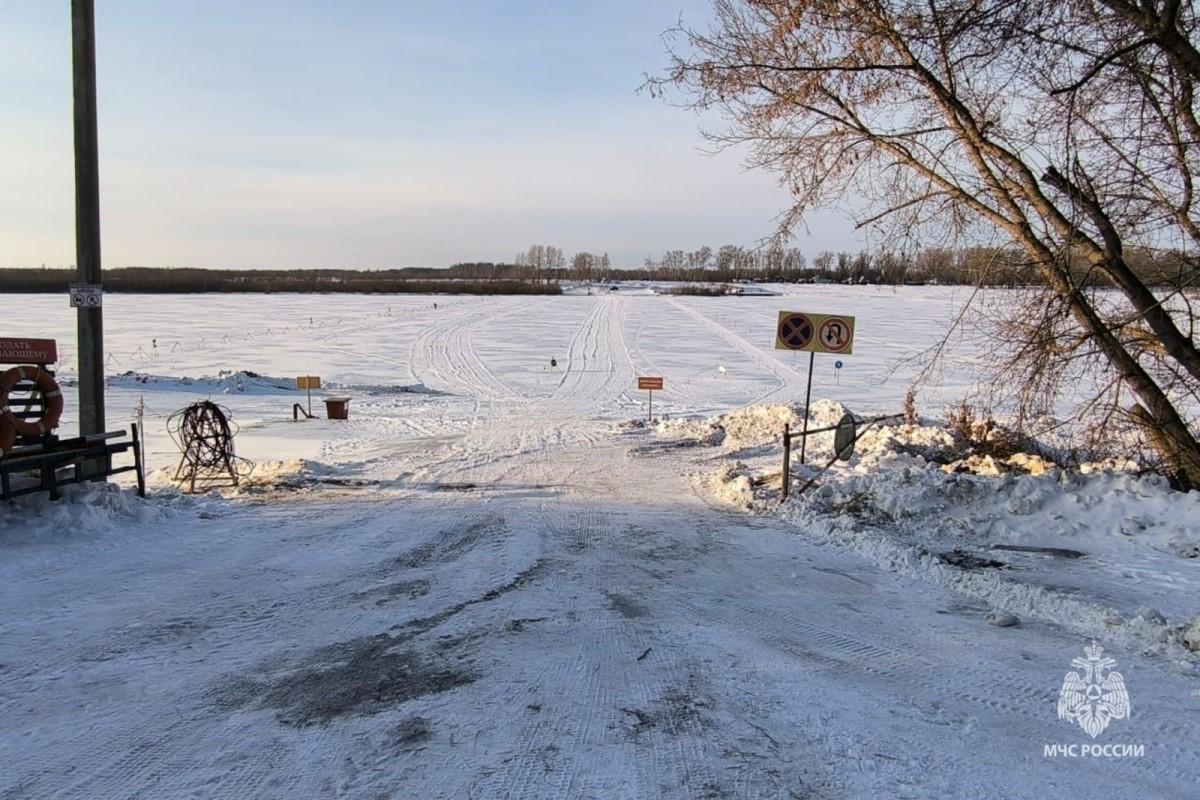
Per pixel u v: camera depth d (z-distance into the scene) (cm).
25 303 7406
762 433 1616
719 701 442
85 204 910
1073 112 746
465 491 1075
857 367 3822
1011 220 893
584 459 1385
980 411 1614
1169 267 841
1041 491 816
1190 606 567
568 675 474
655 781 361
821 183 1023
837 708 435
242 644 521
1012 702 444
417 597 618
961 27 716
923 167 957
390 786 356
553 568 702
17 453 789
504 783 359
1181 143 777
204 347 4394
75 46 894
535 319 6669
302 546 767
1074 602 573
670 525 878
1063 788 359
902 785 360
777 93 984
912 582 669
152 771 370
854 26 903
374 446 1612
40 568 671
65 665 486
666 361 4050
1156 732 409
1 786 358
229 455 1146
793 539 816
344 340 4888
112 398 2433
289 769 371
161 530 812
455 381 3300
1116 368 883
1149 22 671
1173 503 747
